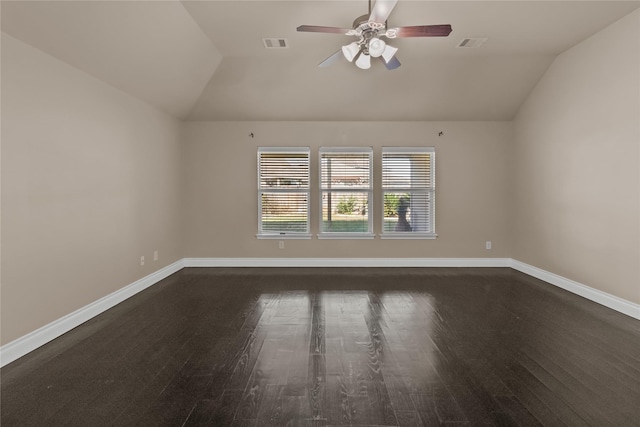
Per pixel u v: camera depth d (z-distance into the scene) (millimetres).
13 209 2516
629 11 3273
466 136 5508
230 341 2744
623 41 3381
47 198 2822
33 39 2627
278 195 5559
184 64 4102
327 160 5535
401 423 1734
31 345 2615
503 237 5551
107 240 3607
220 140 5508
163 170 4879
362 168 5551
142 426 1725
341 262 5539
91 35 2928
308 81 4781
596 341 2723
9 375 2240
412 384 2100
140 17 3061
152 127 4559
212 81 4781
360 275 4980
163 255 4883
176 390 2049
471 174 5523
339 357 2459
